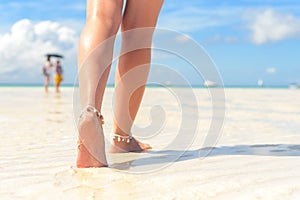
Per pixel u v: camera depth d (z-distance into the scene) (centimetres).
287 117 466
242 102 836
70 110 579
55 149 232
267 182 154
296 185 149
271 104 759
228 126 362
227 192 141
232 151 222
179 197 135
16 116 474
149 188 146
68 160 195
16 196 137
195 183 153
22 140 271
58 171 171
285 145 245
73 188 146
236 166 182
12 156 208
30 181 156
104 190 143
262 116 479
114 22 180
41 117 461
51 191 142
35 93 1490
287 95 1347
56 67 1723
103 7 179
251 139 275
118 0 183
